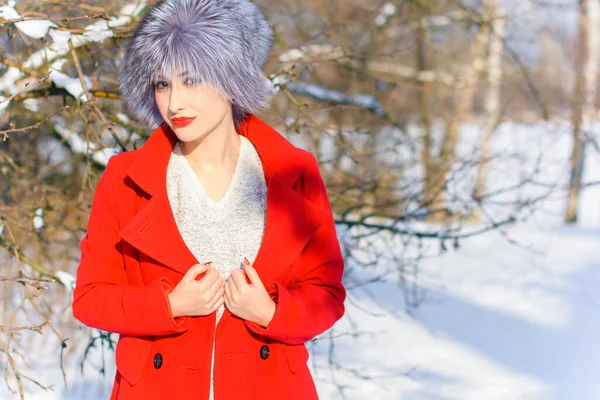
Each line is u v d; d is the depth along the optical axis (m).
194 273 1.60
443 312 6.30
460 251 8.55
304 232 1.72
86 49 3.42
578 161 12.23
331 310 1.77
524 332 5.78
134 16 3.27
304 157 1.80
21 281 2.29
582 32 12.52
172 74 1.58
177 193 1.72
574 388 4.51
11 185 4.07
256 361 1.68
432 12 7.24
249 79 1.67
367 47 8.23
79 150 3.85
